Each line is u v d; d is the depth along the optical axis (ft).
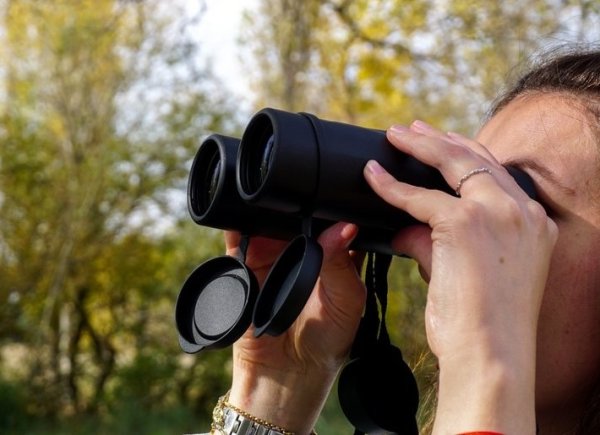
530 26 19.57
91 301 33.22
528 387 3.25
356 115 29.50
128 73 31.99
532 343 3.32
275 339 5.33
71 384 32.42
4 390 29.58
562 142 4.03
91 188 31.76
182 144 32.55
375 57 26.40
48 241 31.91
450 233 3.42
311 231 3.93
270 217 4.36
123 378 31.60
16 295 31.27
